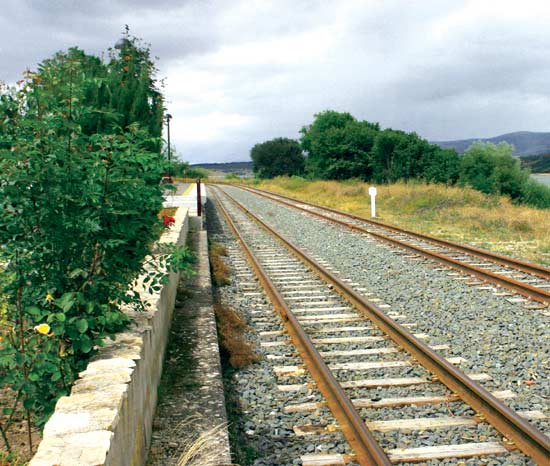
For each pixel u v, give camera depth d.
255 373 6.63
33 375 4.21
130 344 4.52
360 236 17.72
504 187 49.75
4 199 4.47
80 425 3.00
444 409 5.50
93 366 3.88
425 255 13.73
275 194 44.41
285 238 17.61
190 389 5.57
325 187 44.50
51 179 4.57
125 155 5.04
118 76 12.24
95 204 4.83
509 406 5.54
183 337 7.20
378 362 6.77
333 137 66.06
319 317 8.79
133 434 3.70
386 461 4.30
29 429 4.36
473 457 4.60
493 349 7.20
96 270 5.19
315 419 5.39
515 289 10.17
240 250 16.03
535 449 4.56
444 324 8.32
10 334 4.70
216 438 4.52
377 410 5.51
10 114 4.89
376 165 61.56
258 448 4.89
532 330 7.94
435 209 25.27
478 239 17.30
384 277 11.73
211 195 48.28
